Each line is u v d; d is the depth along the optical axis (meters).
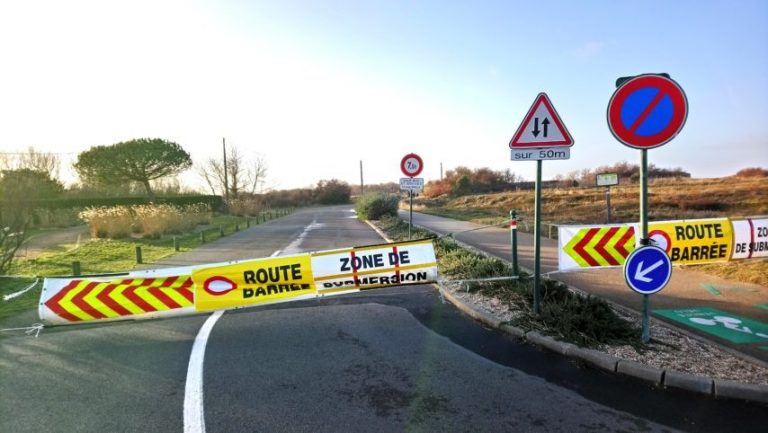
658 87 4.52
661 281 4.82
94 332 6.04
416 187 13.04
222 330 6.02
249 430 3.50
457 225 20.95
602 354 4.62
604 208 24.73
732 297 6.79
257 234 20.89
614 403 3.85
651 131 4.60
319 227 24.67
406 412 3.75
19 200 10.58
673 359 4.47
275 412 3.78
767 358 4.54
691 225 6.27
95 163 40.25
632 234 6.17
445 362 4.80
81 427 3.58
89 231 21.73
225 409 3.84
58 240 19.17
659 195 29.09
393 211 27.33
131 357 5.10
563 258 6.15
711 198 26.14
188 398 4.05
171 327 6.21
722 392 3.91
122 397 4.10
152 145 41.72
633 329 5.20
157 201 35.69
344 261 6.30
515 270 7.59
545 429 3.46
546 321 5.48
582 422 3.56
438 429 3.48
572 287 7.66
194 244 16.94
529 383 4.26
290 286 6.25
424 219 25.95
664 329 5.36
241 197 42.19
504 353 5.02
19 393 4.21
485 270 8.28
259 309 7.02
